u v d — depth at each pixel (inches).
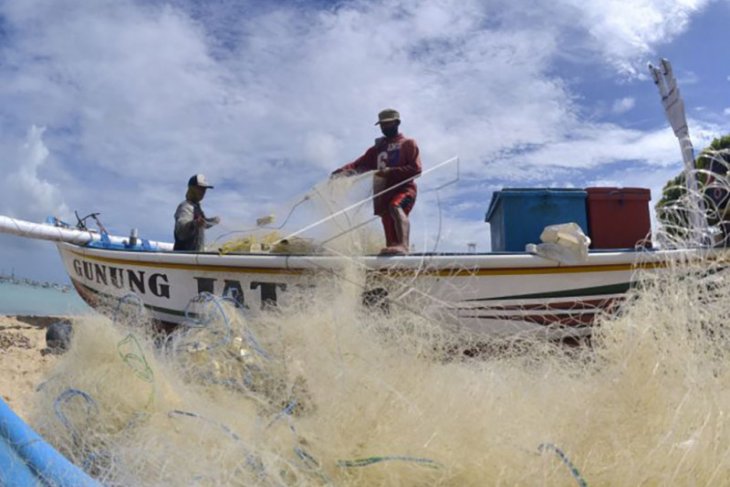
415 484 93.7
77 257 290.5
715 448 88.9
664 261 165.6
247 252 234.7
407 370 119.6
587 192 246.2
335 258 199.5
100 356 123.3
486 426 98.7
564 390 113.3
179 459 91.9
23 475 76.9
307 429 104.8
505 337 181.6
